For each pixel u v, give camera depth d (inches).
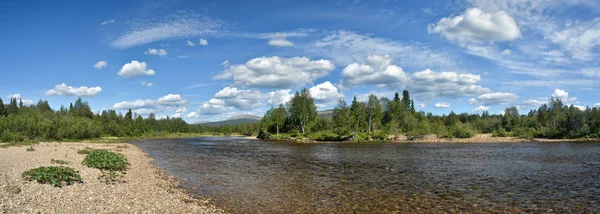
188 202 754.2
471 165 1421.0
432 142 3366.1
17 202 572.7
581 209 713.6
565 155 1813.5
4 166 967.0
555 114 4045.3
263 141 4060.0
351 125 4082.2
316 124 4756.4
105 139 4197.8
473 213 688.4
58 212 550.0
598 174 1146.0
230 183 1013.8
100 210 593.3
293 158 1782.7
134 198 725.9
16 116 3353.8
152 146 2955.2
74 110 6235.2
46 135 3260.3
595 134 3326.8
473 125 5137.8
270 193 871.7
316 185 981.2
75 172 892.0
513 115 4968.0
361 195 848.9
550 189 910.4
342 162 1571.1
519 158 1686.8
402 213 689.6
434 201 786.8
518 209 716.0
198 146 2957.7
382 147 2677.2
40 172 789.9
